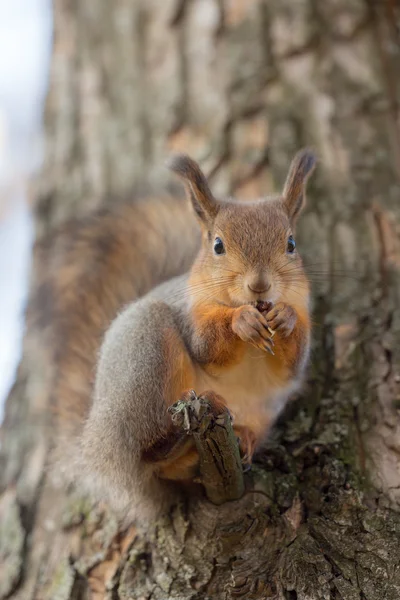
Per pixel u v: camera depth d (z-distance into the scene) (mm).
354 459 2410
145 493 2410
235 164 2549
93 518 2420
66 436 2445
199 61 2613
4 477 2465
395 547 2375
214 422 2357
